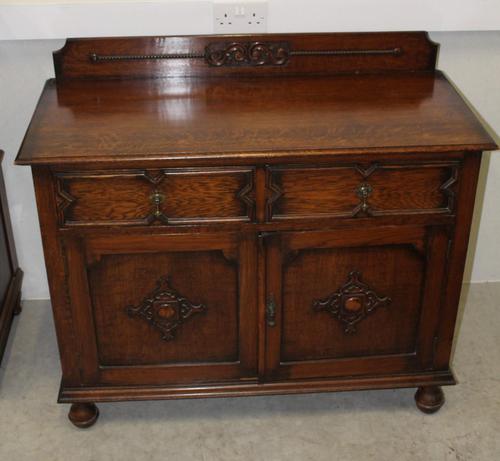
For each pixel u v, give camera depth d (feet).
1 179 7.51
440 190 5.88
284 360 6.59
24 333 7.99
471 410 7.09
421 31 6.79
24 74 7.14
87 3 6.68
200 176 5.65
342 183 5.77
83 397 6.58
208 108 6.15
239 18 6.78
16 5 6.65
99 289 6.13
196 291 6.20
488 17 6.97
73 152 5.49
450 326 6.54
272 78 6.79
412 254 6.18
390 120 5.94
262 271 6.11
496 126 7.80
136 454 6.65
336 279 6.23
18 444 6.74
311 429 6.89
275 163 5.62
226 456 6.63
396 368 6.73
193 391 6.64
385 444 6.75
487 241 8.47
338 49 6.77
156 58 6.69
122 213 5.77
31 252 8.18
